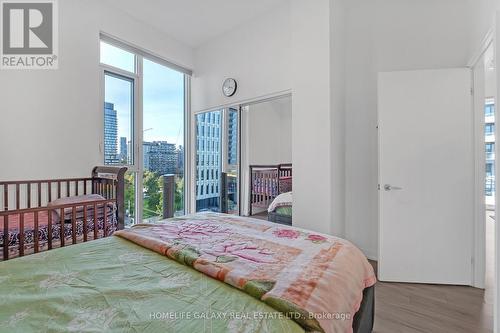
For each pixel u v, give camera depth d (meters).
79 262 1.17
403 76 2.33
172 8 3.12
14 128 2.43
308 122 2.68
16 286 0.96
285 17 3.05
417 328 1.65
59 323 0.75
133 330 0.72
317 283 0.93
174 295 0.89
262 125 3.38
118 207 2.43
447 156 2.24
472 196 2.21
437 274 2.27
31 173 2.51
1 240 1.77
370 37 2.75
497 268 1.39
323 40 2.55
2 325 0.75
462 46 2.37
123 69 3.34
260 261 1.11
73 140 2.78
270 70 3.21
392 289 2.19
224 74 3.72
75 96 2.79
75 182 2.76
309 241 1.39
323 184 2.57
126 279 1.01
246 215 3.53
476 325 1.68
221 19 3.36
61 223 1.91
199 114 4.10
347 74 2.87
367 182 2.78
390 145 2.36
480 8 2.09
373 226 2.75
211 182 3.92
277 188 3.22
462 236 2.22
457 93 2.22
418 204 2.30
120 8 3.12
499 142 1.39
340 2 2.73
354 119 2.84
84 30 2.84
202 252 1.20
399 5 2.62
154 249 1.30
